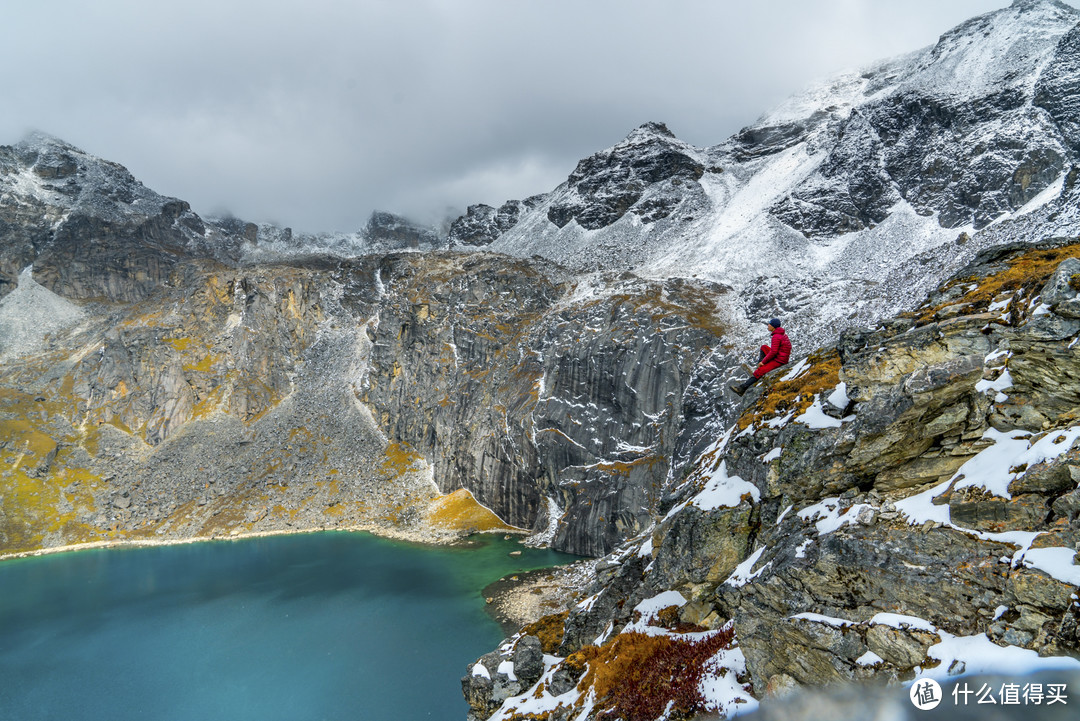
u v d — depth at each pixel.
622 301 137.88
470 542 112.62
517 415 125.69
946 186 146.62
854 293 121.81
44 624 79.88
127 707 57.41
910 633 14.56
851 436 18.77
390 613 78.75
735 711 18.48
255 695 58.75
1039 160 125.19
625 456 106.38
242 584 93.69
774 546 20.23
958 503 15.39
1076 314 14.92
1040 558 13.11
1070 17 161.75
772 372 29.28
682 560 24.61
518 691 30.47
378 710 55.28
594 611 31.28
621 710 21.75
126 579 98.94
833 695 15.91
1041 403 15.49
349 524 128.75
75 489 140.00
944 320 19.98
